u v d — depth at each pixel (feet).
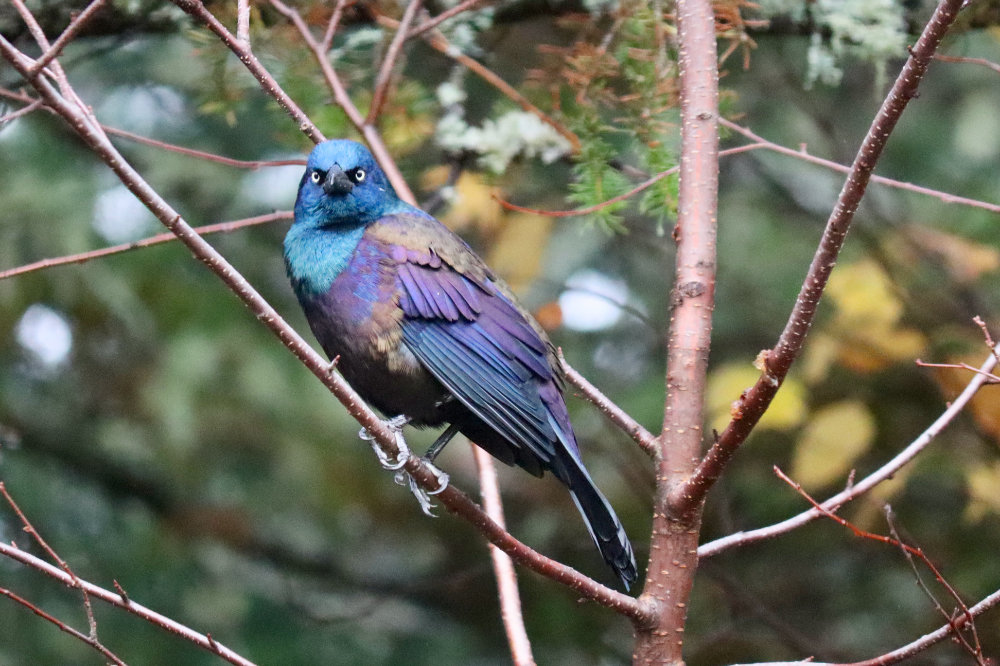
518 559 19.97
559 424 24.67
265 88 25.07
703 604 41.27
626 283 48.06
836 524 39.01
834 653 37.42
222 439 48.37
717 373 37.27
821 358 36.22
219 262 18.25
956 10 16.28
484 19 33.17
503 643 48.62
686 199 21.62
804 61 43.70
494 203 38.34
